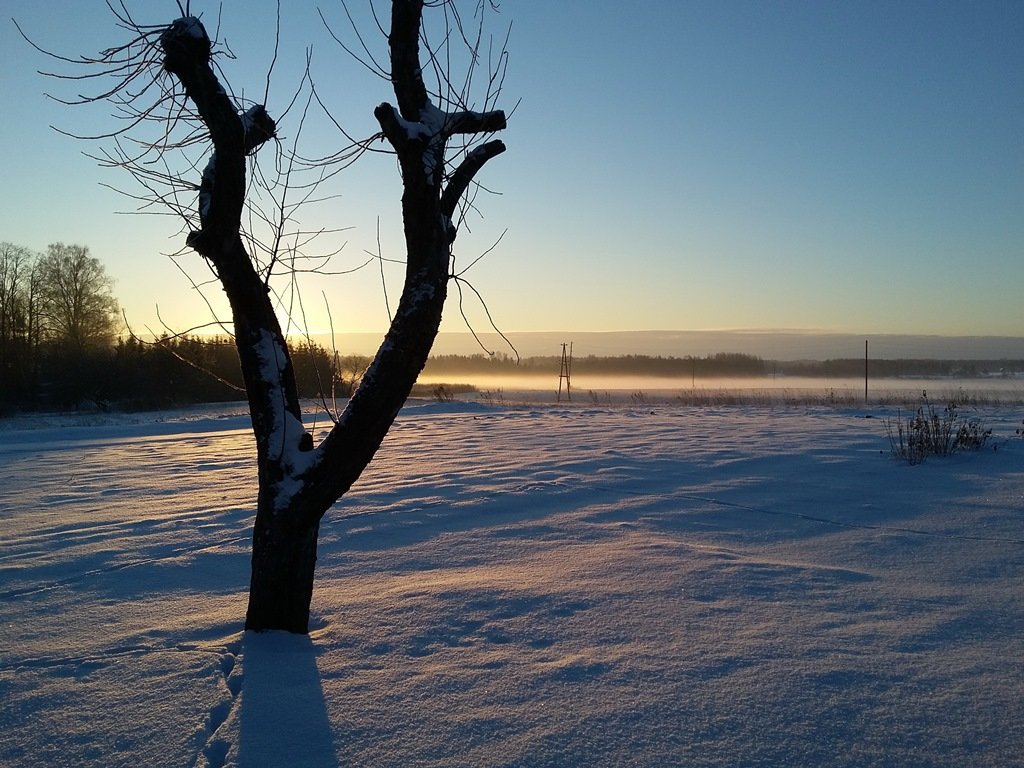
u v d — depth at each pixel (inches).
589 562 217.3
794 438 546.6
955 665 136.4
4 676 139.5
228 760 105.0
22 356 1542.8
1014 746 107.0
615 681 130.4
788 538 248.2
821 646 146.6
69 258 1833.2
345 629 159.6
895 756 104.5
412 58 151.9
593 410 1010.7
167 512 318.0
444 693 126.4
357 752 106.9
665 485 353.7
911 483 346.0
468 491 347.3
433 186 146.6
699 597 180.9
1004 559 216.7
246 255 151.9
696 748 107.1
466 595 183.6
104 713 122.0
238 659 142.0
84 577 215.8
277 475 153.6
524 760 104.3
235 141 141.4
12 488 402.6
